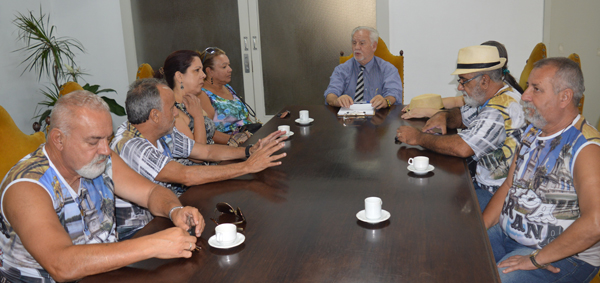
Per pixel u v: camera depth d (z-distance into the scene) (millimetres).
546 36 4168
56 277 1106
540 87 1412
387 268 1034
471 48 2014
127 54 4957
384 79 3475
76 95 1240
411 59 4527
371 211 1271
